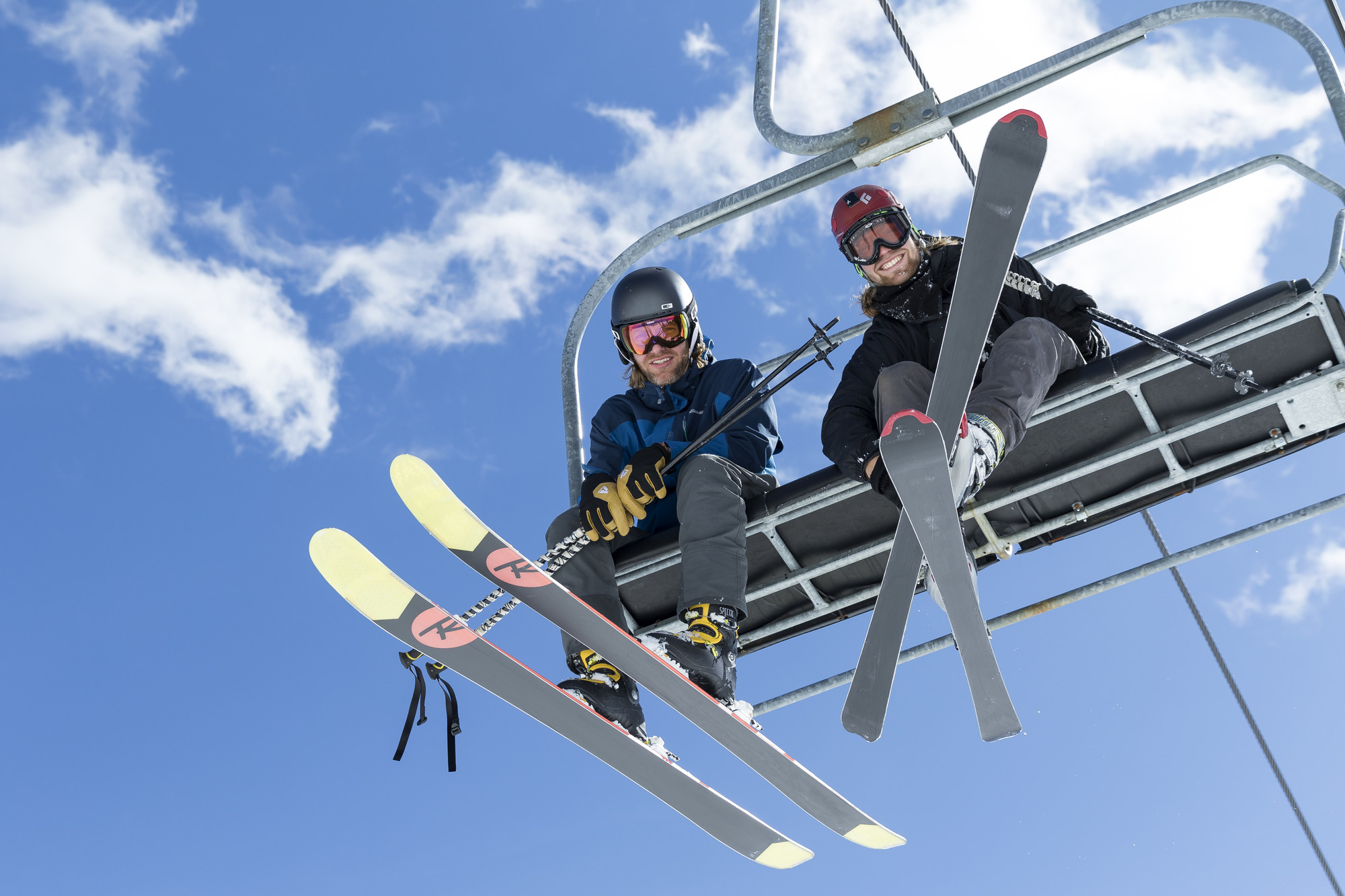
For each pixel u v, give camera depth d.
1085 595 3.73
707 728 2.92
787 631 3.73
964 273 2.38
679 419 3.53
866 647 2.65
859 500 3.37
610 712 2.88
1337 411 3.08
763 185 3.48
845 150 3.35
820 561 3.52
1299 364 3.07
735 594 2.99
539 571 2.69
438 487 2.57
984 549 3.53
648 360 3.63
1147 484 3.33
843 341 4.07
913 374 2.95
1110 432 3.25
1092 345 3.18
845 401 3.08
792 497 3.31
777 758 2.93
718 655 2.91
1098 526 3.46
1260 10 2.99
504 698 2.87
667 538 3.33
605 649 2.81
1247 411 3.09
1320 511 3.57
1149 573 3.69
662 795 3.04
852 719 2.62
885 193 3.37
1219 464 3.23
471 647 2.77
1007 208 2.34
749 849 3.20
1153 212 3.98
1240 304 3.00
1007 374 2.80
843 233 3.35
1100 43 3.11
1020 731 2.54
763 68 3.54
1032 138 2.32
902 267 3.33
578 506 3.37
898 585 2.64
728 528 3.09
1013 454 3.32
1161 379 3.11
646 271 3.71
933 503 2.22
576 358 3.93
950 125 3.28
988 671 2.47
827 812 3.09
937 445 2.13
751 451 3.36
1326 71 2.90
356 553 2.62
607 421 3.62
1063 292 3.10
